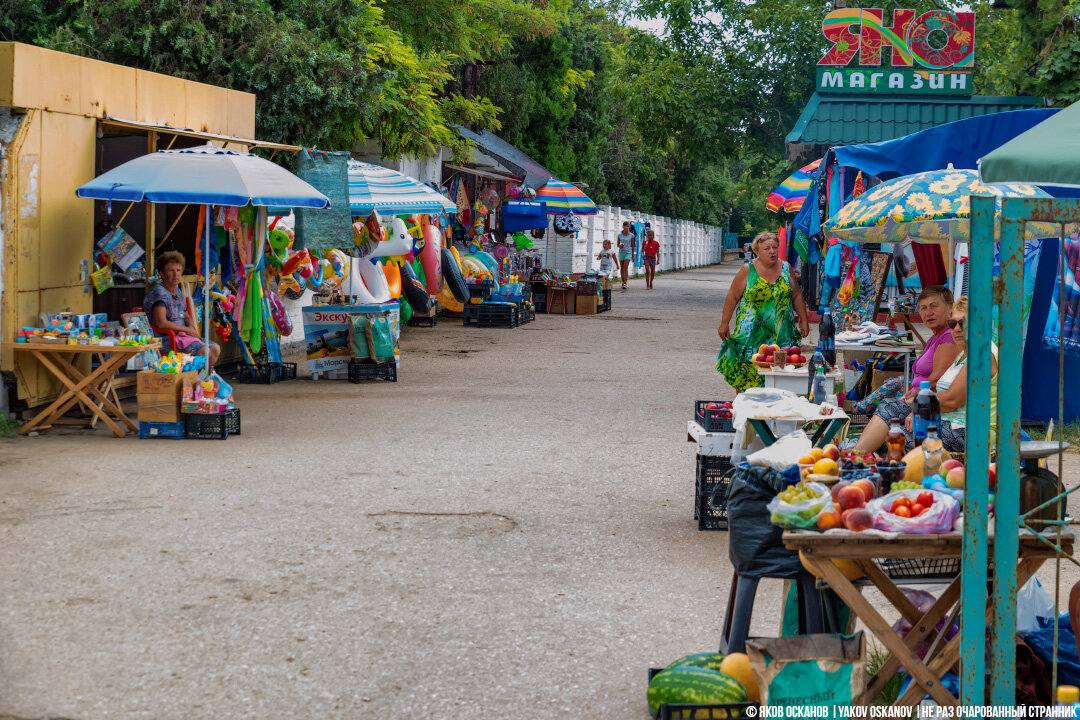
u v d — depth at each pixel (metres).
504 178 25.80
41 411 9.66
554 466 8.36
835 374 8.21
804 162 22.08
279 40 15.42
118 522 6.52
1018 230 3.27
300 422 10.16
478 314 20.72
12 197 9.33
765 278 8.79
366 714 4.04
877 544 3.68
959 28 18.44
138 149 13.30
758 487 4.20
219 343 13.41
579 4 39.47
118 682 4.27
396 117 17.91
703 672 3.99
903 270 12.07
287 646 4.68
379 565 5.82
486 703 4.16
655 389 12.61
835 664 3.64
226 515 6.74
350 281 14.94
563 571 5.79
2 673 4.32
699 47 29.30
